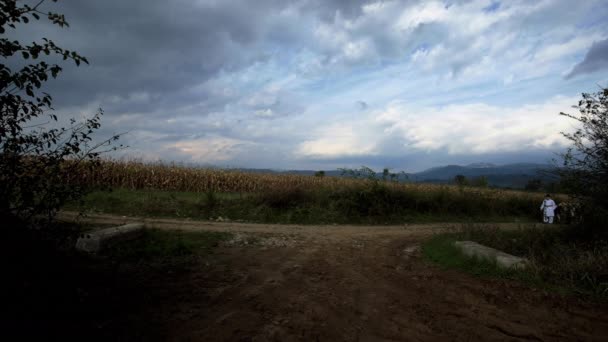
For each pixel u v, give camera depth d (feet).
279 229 38.22
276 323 13.28
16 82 10.55
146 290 16.20
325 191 56.70
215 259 23.04
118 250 22.90
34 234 12.48
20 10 10.98
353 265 23.22
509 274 19.70
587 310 14.79
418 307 15.37
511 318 14.06
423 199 60.75
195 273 19.57
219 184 74.90
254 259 23.70
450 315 14.43
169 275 18.90
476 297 16.62
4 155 11.37
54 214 13.15
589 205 25.35
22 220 12.06
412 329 13.03
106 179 63.05
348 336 12.34
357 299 16.37
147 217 40.68
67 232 13.64
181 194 59.77
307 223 46.52
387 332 12.73
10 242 11.58
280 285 18.13
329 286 18.34
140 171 67.46
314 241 31.99
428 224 52.24
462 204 65.51
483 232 30.58
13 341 10.03
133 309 13.87
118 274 18.22
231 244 28.25
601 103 23.35
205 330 12.37
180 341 11.48
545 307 15.19
